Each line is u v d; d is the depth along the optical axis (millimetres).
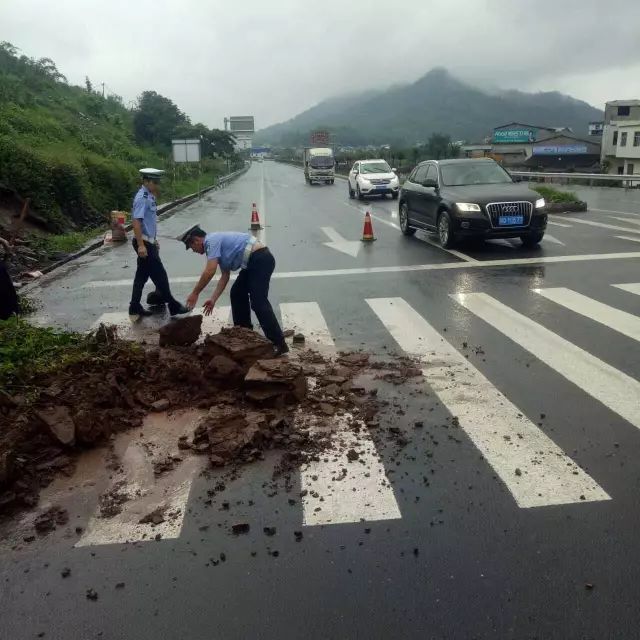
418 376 5648
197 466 4223
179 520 3619
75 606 2969
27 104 30547
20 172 15219
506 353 6207
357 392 5289
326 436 4547
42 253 12633
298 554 3271
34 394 5082
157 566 3227
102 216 19078
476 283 9453
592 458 4125
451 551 3248
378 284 9625
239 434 4441
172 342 6562
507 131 71000
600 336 6676
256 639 2738
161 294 8359
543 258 11406
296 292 9227
